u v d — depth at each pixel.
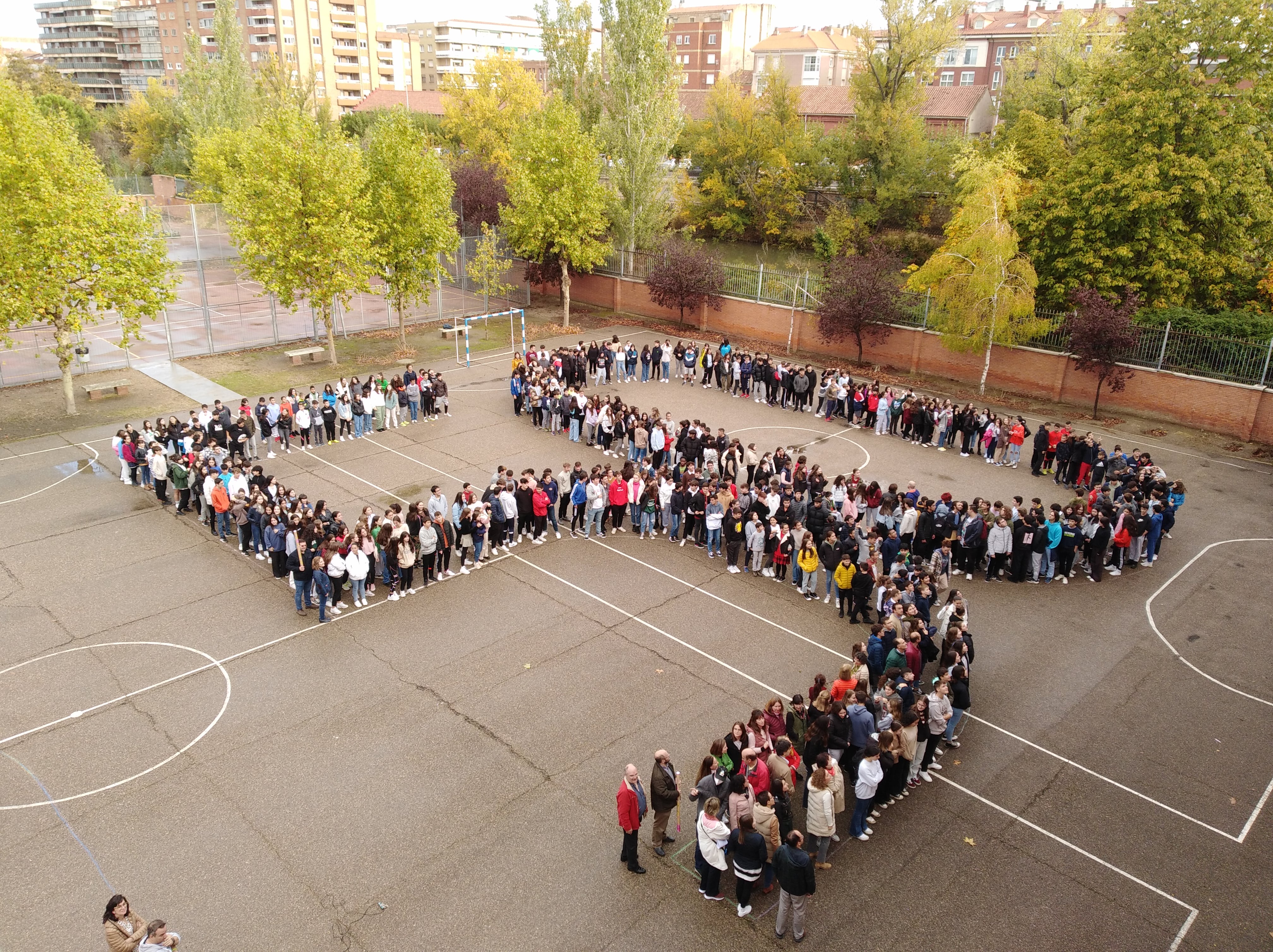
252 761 12.51
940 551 17.61
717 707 13.95
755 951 9.62
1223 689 14.85
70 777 12.14
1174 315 28.03
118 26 145.12
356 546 16.47
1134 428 27.58
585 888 10.45
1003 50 83.62
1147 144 30.00
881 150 55.88
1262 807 12.16
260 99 68.31
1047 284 32.84
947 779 12.55
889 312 32.62
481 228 45.78
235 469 19.36
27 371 30.23
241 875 10.54
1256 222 31.25
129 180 69.94
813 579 17.50
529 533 19.97
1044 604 17.53
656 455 23.45
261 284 39.25
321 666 14.85
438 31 164.12
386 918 9.96
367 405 25.64
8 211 23.98
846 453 25.31
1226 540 20.27
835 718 11.81
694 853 11.05
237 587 17.42
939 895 10.48
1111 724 13.87
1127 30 32.06
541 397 26.53
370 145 35.75
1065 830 11.63
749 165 62.09
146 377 30.73
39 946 9.56
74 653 15.05
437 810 11.64
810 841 11.25
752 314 38.09
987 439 24.66
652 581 18.17
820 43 94.31
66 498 21.30
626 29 40.75
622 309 43.38
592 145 39.31
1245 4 28.70
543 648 15.55
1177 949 9.87
